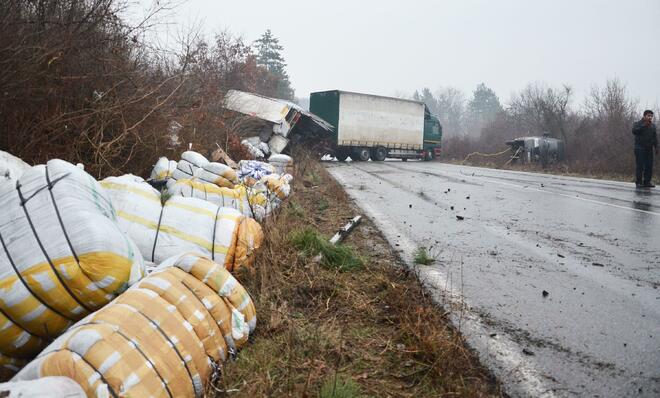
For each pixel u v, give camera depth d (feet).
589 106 95.71
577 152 88.63
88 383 6.37
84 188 9.18
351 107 96.94
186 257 9.54
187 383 7.64
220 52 58.80
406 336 10.96
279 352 10.00
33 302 7.93
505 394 9.02
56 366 6.46
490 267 17.26
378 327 11.63
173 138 27.04
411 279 15.31
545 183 52.60
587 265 17.99
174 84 28.35
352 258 16.42
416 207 31.19
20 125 16.70
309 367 9.54
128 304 7.75
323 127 83.97
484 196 38.34
